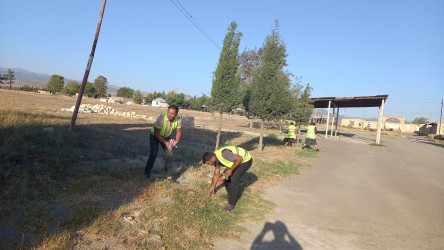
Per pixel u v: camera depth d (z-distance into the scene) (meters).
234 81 11.12
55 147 7.40
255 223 5.03
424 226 5.57
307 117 19.84
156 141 6.32
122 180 5.79
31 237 3.31
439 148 28.66
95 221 3.86
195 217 4.67
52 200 4.32
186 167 8.09
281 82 12.71
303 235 4.73
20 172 5.20
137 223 4.14
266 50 12.84
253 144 15.62
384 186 8.88
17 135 7.31
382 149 21.31
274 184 8.05
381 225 5.47
